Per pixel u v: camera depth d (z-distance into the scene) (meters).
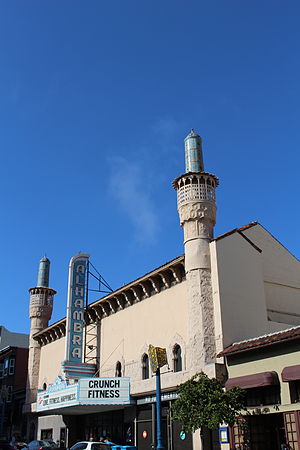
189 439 23.39
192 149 29.06
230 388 21.45
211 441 22.17
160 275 28.62
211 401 18.77
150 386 27.06
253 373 21.42
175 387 24.83
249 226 29.36
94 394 28.00
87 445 20.98
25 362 52.53
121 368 30.58
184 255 26.56
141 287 30.34
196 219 26.61
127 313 31.44
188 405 18.98
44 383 41.00
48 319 44.72
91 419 33.97
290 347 20.06
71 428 35.22
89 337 34.84
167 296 28.08
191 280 25.45
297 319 28.50
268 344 20.58
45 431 39.03
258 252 27.42
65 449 29.27
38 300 44.81
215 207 27.33
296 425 18.75
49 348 41.72
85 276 35.59
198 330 24.16
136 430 27.73
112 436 30.73
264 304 26.08
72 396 28.77
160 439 19.27
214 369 22.58
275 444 21.02
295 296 29.31
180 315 26.59
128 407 29.00
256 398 21.08
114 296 32.28
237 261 26.06
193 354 23.98
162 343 27.41
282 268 29.59
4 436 48.28
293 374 18.97
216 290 24.62
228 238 26.27
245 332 24.42
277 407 19.67
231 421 18.70
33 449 30.03
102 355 32.88
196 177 27.61
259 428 21.06
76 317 34.00
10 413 48.62
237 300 24.97
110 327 32.91
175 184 28.55
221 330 23.69
